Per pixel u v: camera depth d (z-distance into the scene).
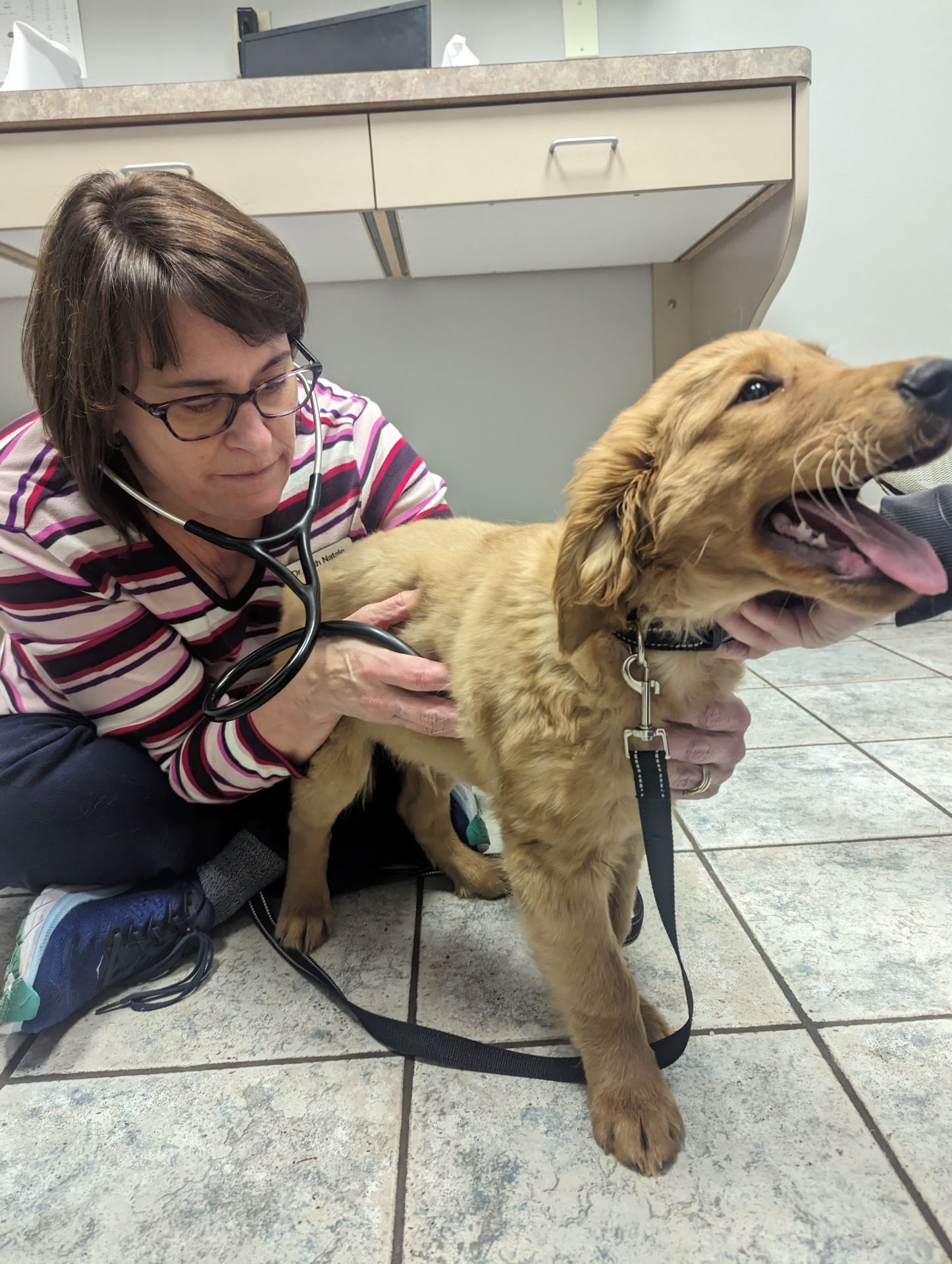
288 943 1.33
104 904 1.24
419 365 2.93
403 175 1.92
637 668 0.95
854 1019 1.08
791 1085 0.98
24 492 1.14
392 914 1.45
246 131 1.88
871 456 0.75
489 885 1.48
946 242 3.00
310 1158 0.91
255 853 1.43
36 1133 0.96
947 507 0.92
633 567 0.92
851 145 2.91
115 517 1.13
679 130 1.90
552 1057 1.04
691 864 1.50
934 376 0.73
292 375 1.10
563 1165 0.88
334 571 1.36
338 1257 0.78
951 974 1.16
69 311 0.95
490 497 3.10
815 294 3.08
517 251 2.52
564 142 1.89
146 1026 1.15
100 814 1.25
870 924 1.29
